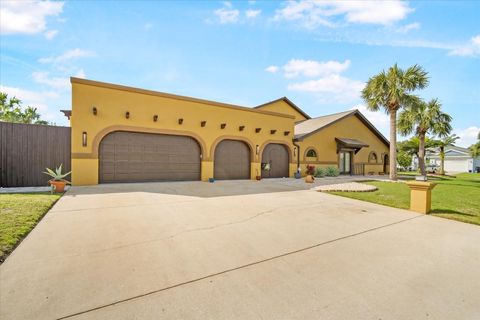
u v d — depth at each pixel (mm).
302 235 4332
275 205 6887
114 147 10789
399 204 7340
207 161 13102
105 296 2309
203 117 12992
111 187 9578
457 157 41000
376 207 6934
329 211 6316
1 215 4777
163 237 4023
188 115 12500
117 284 2533
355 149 20531
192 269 2926
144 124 11273
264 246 3756
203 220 5129
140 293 2381
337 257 3404
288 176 16750
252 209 6293
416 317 2121
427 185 6191
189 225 4742
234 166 14445
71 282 2545
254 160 14891
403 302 2346
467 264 3250
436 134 20328
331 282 2697
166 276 2734
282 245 3816
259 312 2129
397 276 2873
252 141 14867
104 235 4035
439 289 2602
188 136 12594
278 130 16062
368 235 4422
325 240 4098
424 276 2889
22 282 2514
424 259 3391
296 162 17016
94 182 10164
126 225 4629
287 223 5098
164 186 10320
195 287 2521
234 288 2523
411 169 35531
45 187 9305
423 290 2572
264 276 2801
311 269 3012
